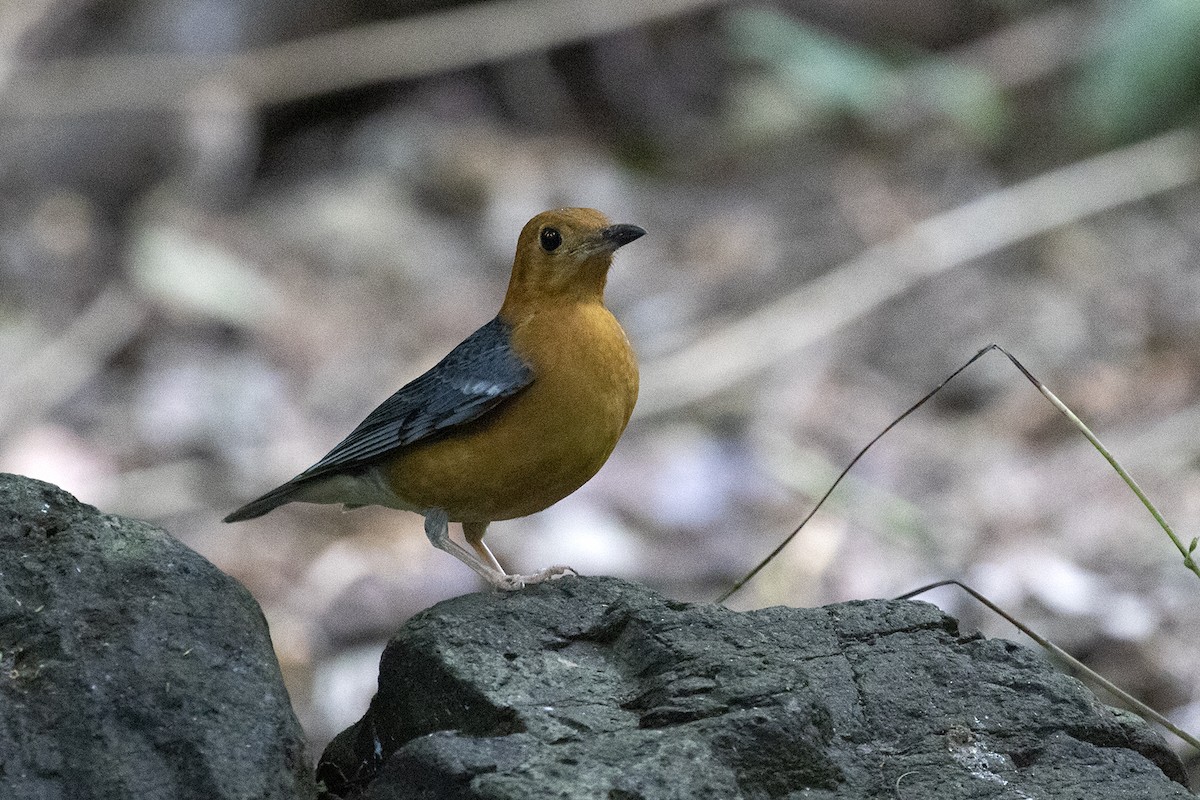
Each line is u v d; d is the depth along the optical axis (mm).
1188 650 10750
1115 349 16016
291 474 15047
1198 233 17750
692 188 20219
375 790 5637
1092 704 6266
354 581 13227
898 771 5898
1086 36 20484
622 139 21141
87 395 16156
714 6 21562
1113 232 18078
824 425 15430
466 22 19219
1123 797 5820
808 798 5691
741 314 17297
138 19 18406
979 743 6059
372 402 16125
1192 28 17766
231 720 5656
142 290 17047
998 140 19859
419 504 7734
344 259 18281
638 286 18094
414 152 20062
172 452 15484
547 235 7430
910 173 19594
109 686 5680
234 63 18547
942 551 13281
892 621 6582
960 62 20969
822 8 21469
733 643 6320
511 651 6297
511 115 21141
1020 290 17094
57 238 17562
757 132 20828
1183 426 14453
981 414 15562
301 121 20484
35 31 18062
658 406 15836
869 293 16906
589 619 6531
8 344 16547
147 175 18281
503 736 5758
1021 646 6496
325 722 11680
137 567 6062
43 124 17859
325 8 18969
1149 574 12078
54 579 6000
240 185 19281
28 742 5539
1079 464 14250
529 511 7809
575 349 7305
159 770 5508
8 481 6383
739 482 14484
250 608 6078
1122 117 18203
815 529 13664
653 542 13914
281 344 16891
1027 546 12938
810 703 5840
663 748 5539
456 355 7605
